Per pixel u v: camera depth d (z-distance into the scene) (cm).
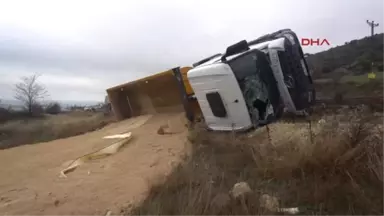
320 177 416
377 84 1602
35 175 618
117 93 1384
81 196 474
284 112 833
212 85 770
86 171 613
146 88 1191
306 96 846
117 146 791
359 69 2392
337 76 2230
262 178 451
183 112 1091
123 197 455
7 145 1493
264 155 507
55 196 482
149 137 865
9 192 521
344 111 862
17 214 423
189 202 363
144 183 503
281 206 360
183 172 491
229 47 843
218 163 538
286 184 418
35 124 2528
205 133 771
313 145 471
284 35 895
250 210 343
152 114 1239
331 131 530
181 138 801
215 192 399
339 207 347
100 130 1241
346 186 381
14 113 3850
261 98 760
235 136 695
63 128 1891
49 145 985
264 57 782
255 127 739
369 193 365
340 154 438
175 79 987
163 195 422
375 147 443
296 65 836
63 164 691
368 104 973
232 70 736
